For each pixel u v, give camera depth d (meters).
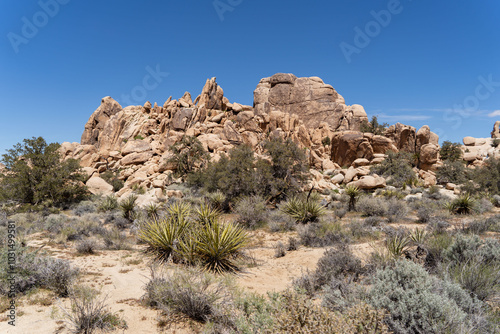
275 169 29.28
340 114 75.94
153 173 42.56
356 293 4.20
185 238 8.04
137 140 57.66
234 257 8.41
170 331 3.86
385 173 44.72
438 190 32.28
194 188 33.56
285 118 65.56
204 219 10.41
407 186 38.19
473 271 4.43
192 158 40.28
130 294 5.13
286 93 80.62
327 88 79.31
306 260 8.44
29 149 27.22
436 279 4.02
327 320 2.87
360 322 2.98
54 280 4.96
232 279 5.82
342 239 10.41
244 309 4.11
